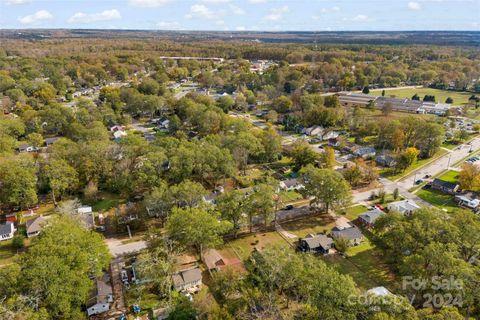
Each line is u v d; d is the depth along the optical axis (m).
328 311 44.12
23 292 49.47
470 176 93.81
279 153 121.19
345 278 48.38
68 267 52.06
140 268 59.03
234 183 102.00
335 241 70.75
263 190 78.25
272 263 54.72
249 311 51.16
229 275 57.72
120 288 61.81
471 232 57.94
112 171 97.19
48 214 85.56
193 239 64.56
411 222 62.62
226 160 97.62
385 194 92.94
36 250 54.75
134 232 79.50
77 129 127.81
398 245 60.94
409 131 125.31
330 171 85.25
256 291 53.19
